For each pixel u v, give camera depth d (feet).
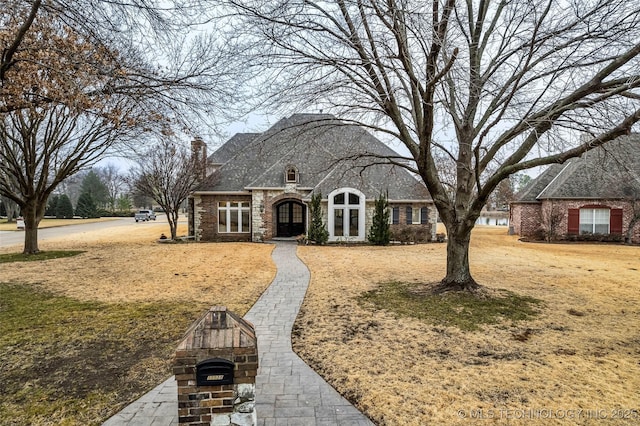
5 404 14.55
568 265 47.98
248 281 38.19
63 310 27.40
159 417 13.65
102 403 14.66
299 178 79.00
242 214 81.15
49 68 22.94
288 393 15.46
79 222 160.56
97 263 48.91
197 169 79.92
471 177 32.50
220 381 11.08
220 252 60.18
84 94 25.40
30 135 53.47
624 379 16.42
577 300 30.12
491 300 29.71
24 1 23.76
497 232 111.04
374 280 38.42
